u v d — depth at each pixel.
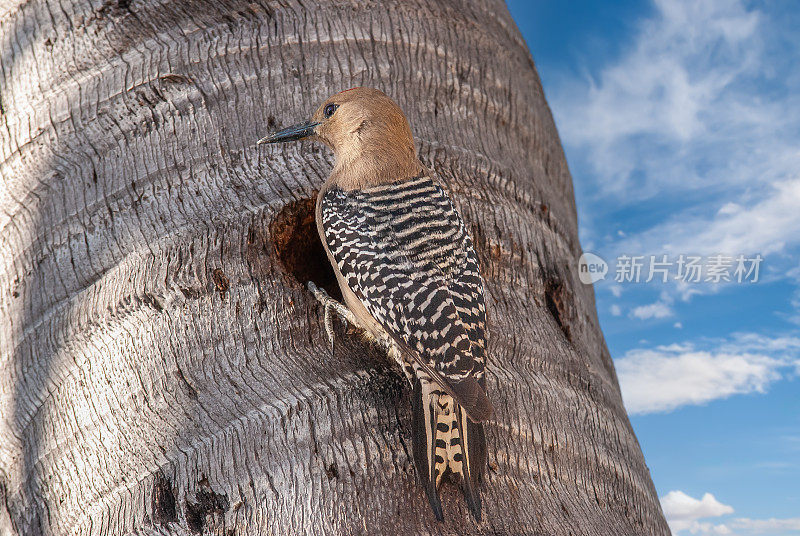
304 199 4.00
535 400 3.74
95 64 4.22
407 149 4.16
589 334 4.88
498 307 4.02
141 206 3.85
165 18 4.26
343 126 4.11
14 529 3.79
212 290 3.62
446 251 3.71
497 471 3.38
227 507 3.15
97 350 3.64
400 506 3.15
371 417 3.38
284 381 3.45
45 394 3.76
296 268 4.34
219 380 3.44
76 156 4.07
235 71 4.16
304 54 4.30
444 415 3.40
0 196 4.24
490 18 5.28
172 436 3.35
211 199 3.82
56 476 3.60
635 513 3.89
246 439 3.26
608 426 4.15
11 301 4.04
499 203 4.39
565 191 5.65
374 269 3.69
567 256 4.86
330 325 3.76
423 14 4.72
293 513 3.08
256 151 4.04
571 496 3.55
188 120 4.02
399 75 4.46
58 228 3.97
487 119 4.75
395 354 3.73
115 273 3.72
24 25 4.47
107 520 3.32
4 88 4.43
